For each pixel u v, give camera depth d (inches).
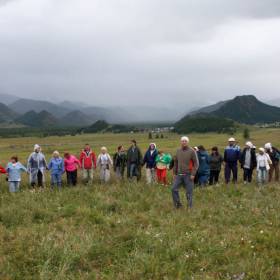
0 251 356.5
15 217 490.3
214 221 471.2
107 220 467.2
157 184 810.2
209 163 804.6
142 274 306.3
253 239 389.7
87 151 890.7
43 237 388.2
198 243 370.3
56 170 822.5
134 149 882.1
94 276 302.5
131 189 721.6
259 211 514.3
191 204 554.3
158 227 440.5
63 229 430.9
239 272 305.9
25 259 335.3
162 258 336.2
